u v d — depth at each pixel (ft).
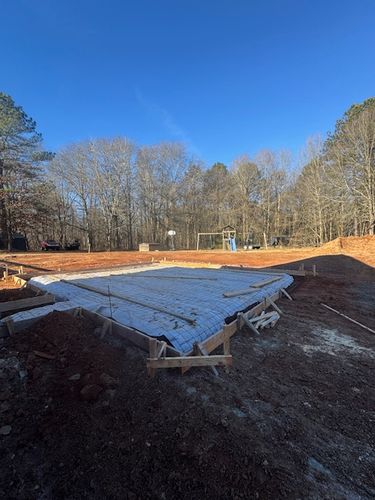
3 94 69.26
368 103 79.41
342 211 81.30
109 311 14.10
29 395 8.75
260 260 42.93
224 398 8.62
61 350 10.89
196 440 7.02
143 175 111.86
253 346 12.31
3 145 69.31
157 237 115.14
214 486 5.85
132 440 7.08
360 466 6.36
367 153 72.49
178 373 9.76
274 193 108.47
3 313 15.10
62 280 22.00
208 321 12.92
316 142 90.22
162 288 19.54
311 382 9.65
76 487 5.97
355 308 17.85
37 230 83.87
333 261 37.88
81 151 96.94
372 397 8.89
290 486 5.84
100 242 107.86
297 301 19.26
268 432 7.31
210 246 114.01
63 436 7.24
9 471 6.35
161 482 5.99
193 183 116.78
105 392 8.79
